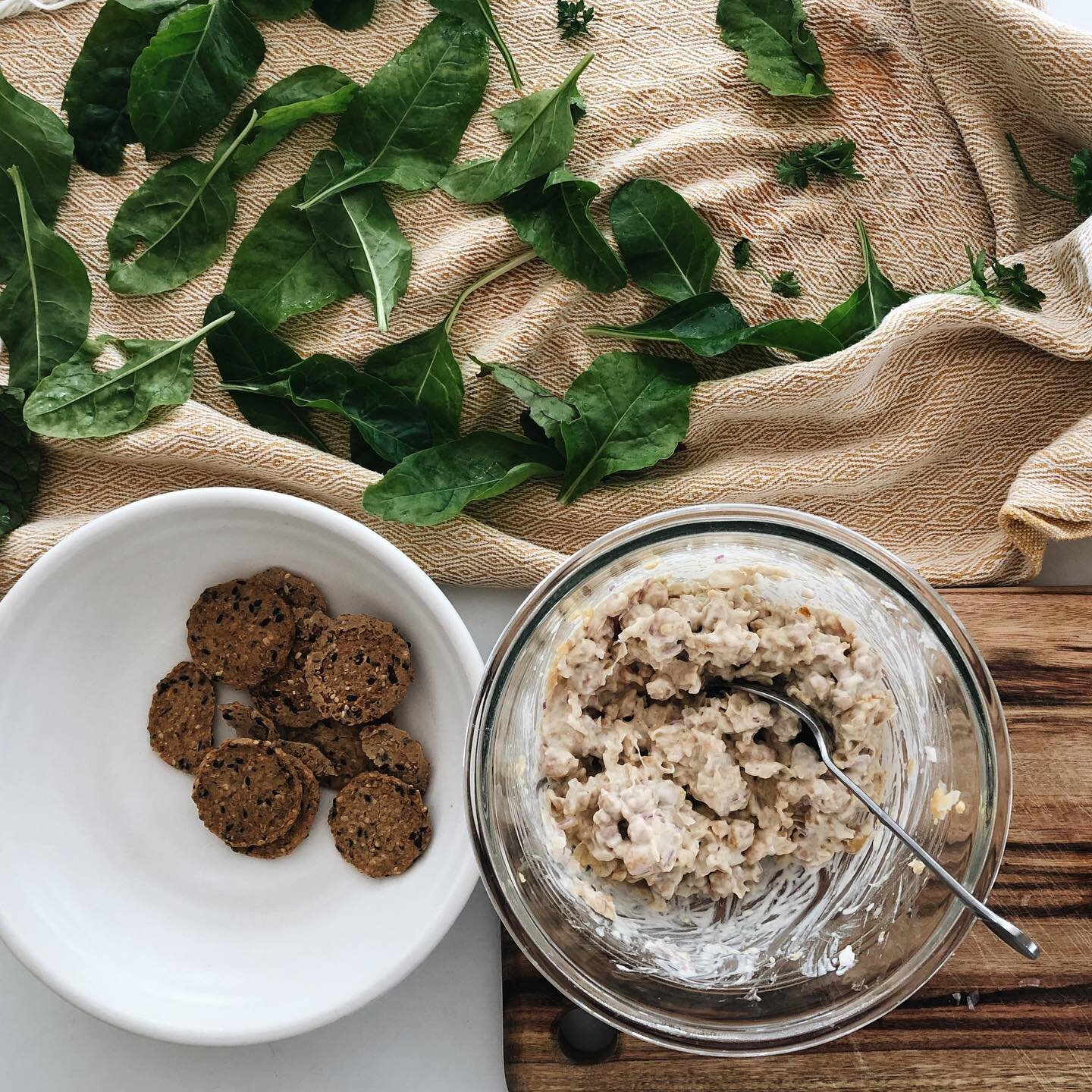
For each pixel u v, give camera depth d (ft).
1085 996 2.51
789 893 2.44
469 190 2.58
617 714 2.38
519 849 2.33
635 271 2.62
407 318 2.63
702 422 2.62
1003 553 2.61
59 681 2.56
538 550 2.60
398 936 2.49
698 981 2.38
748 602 2.36
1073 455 2.54
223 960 2.55
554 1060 2.50
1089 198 2.59
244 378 2.60
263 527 2.51
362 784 2.53
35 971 2.48
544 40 2.63
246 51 2.59
